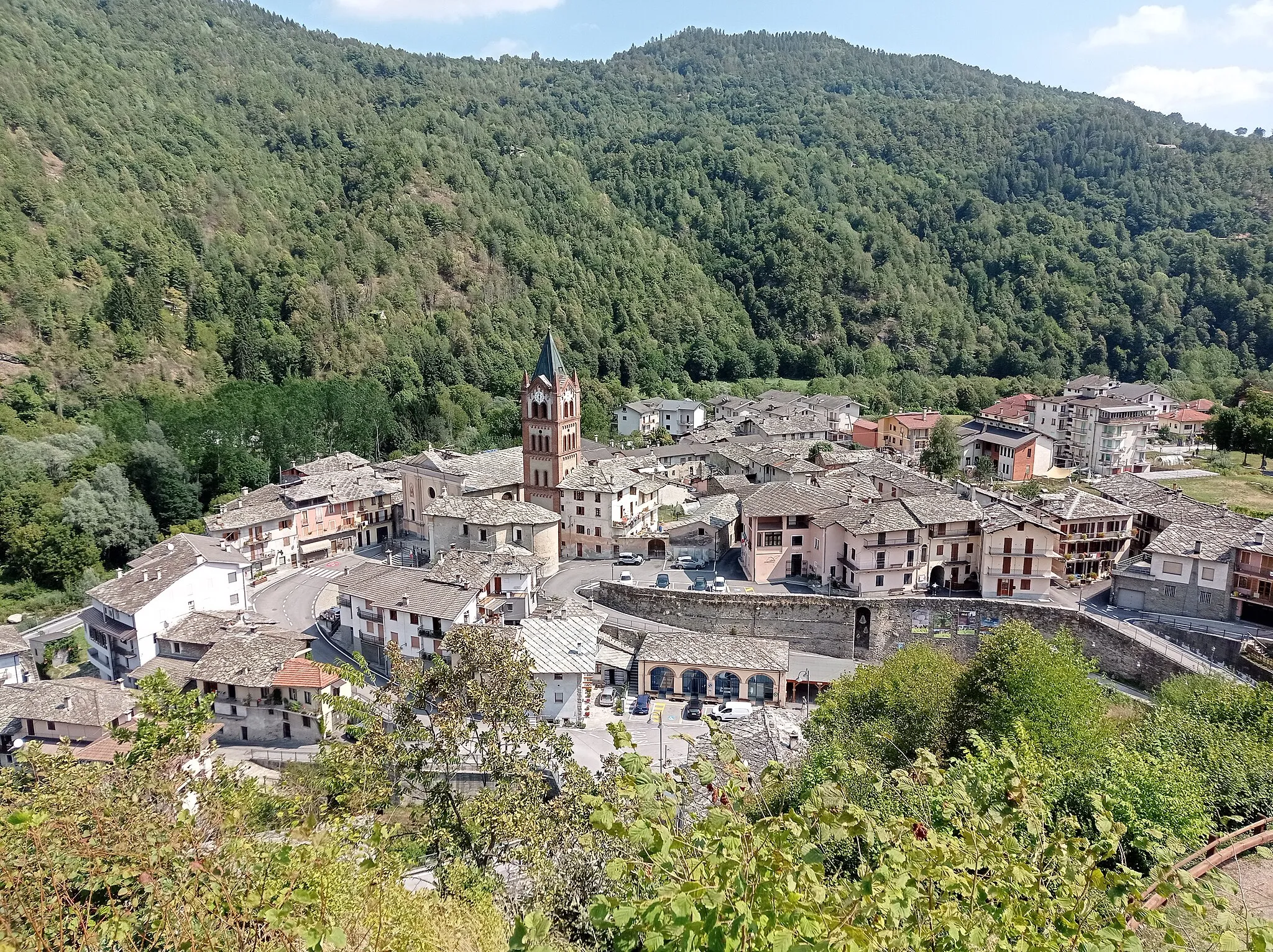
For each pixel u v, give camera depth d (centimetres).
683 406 19662
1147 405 16800
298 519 11994
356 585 8838
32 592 10862
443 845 3422
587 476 11512
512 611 8781
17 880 1658
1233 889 1769
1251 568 8162
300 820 3053
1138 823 3203
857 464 13188
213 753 5062
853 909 1386
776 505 9869
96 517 11569
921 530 9244
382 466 14488
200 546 9712
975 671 5800
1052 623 8438
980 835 1834
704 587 9650
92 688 6850
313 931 1459
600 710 7981
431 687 3803
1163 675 7569
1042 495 10581
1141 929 2412
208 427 14600
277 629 8238
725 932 1295
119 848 1770
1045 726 5159
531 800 3519
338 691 7300
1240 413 15312
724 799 1678
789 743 5941
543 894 2778
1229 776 4141
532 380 11400
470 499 10944
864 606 8938
